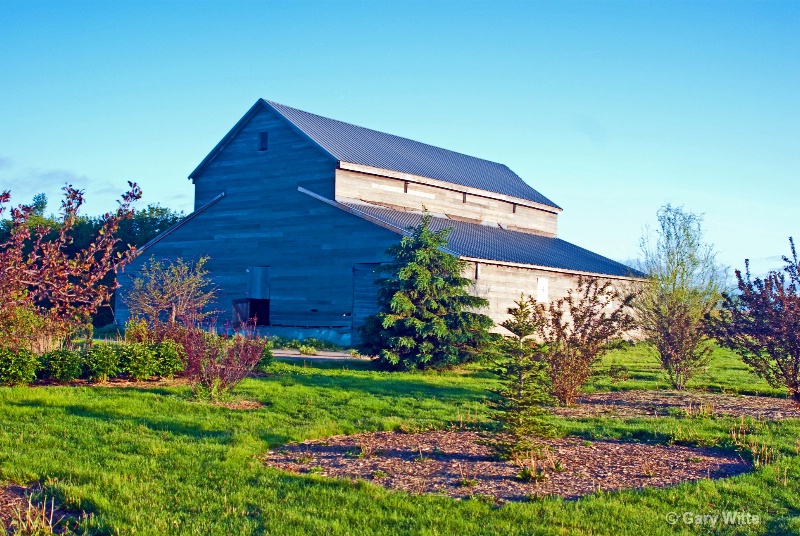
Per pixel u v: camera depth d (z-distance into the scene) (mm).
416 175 39188
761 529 8578
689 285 28297
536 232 47562
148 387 18266
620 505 9219
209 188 40219
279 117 37781
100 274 8938
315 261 35750
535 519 8734
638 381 21906
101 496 9352
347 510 8984
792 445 12594
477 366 25172
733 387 20719
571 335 17625
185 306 31812
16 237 8375
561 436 13414
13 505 9117
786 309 15578
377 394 18031
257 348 18062
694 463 11578
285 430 13375
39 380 18781
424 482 10297
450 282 25125
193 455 11414
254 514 8859
